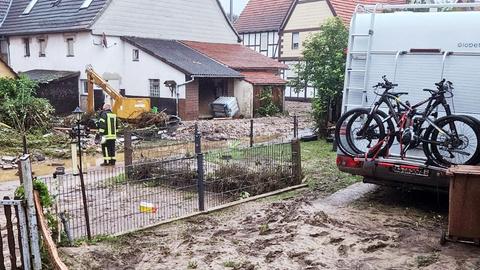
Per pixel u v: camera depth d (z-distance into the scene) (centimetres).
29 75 2859
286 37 3991
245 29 4303
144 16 2930
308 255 610
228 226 738
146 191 938
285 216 772
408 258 604
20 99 1942
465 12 769
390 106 802
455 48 770
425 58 793
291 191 974
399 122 791
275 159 1030
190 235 691
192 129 2058
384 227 729
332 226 727
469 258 603
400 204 865
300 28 3862
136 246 643
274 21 4116
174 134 1869
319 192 962
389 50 827
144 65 2730
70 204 834
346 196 924
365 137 824
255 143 1747
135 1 2877
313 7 3747
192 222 760
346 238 669
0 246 495
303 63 1942
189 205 857
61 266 446
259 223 746
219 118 2705
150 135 1661
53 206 661
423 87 796
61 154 1529
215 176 966
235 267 571
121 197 898
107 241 652
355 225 736
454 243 656
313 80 1814
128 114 2064
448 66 773
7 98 1909
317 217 757
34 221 500
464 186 625
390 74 827
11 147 1582
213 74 2578
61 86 2811
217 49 3172
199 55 2902
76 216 762
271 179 984
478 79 750
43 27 3053
